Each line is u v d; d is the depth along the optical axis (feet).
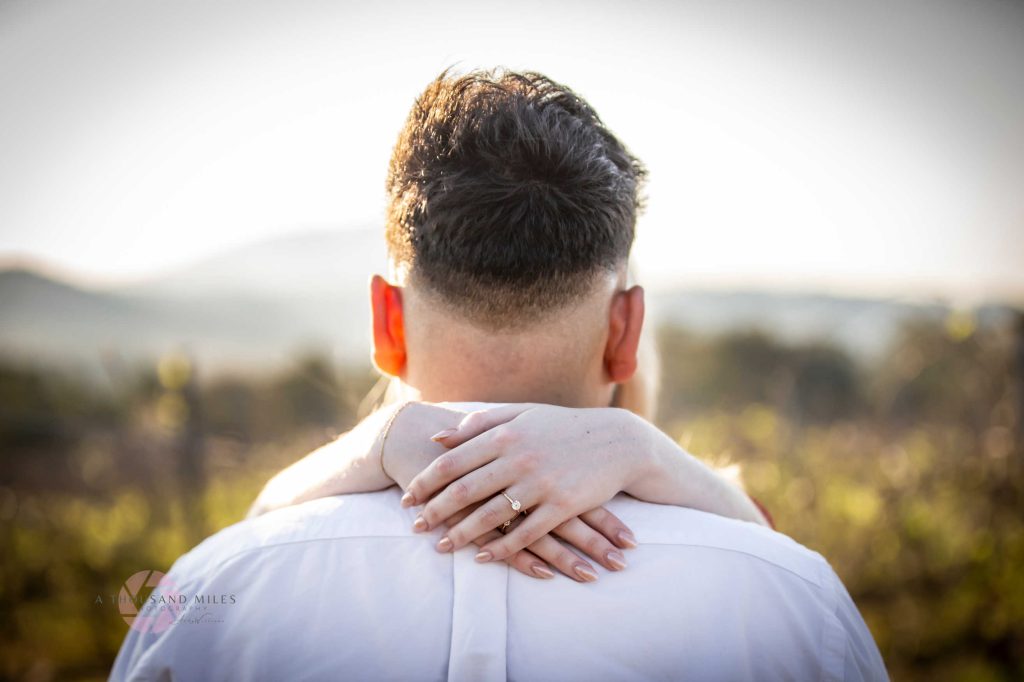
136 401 17.19
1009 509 13.30
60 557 12.12
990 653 11.37
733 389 23.72
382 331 3.41
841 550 12.89
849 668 3.04
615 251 3.26
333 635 2.90
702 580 3.00
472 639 2.82
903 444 16.87
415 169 3.20
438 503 2.91
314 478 3.49
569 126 3.22
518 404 3.14
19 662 10.72
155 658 3.04
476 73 3.40
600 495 3.01
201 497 13.50
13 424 15.40
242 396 18.98
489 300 3.12
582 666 2.85
